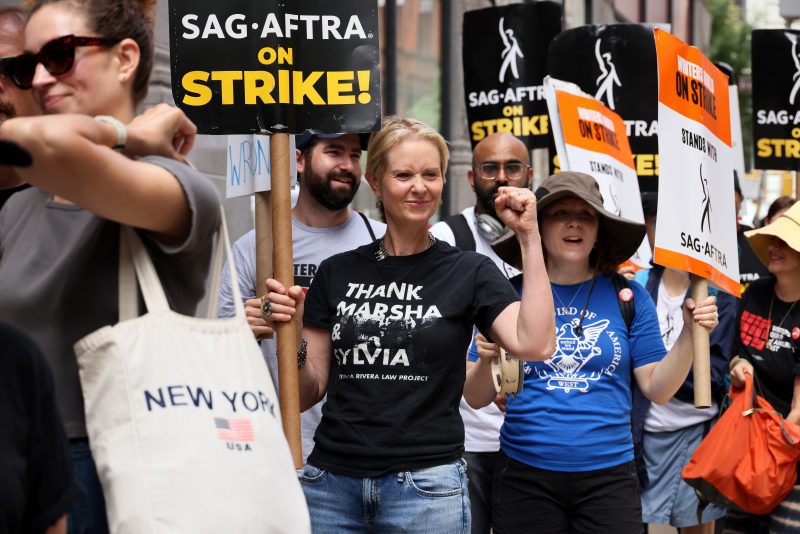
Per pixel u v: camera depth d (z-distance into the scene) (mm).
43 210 2609
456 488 3996
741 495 5801
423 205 4219
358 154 5547
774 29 9555
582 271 5086
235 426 2414
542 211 5016
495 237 6387
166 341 2404
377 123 4242
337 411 4094
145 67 2674
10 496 2076
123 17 2592
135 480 2297
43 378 2189
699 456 5891
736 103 10555
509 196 3941
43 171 2219
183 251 2500
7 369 2131
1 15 3801
